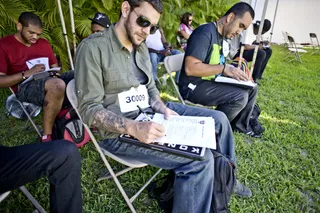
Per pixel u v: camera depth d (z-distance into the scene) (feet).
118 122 4.05
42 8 11.37
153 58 11.64
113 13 12.98
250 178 6.45
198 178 4.03
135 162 4.54
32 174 3.51
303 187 6.21
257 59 12.62
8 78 6.74
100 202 5.35
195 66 6.54
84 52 4.14
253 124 8.57
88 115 4.17
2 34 9.90
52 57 8.36
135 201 5.44
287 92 13.39
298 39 37.60
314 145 8.21
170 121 4.45
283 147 7.99
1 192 3.47
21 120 8.52
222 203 4.54
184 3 19.81
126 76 4.58
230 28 6.68
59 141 3.70
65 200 3.76
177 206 4.20
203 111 5.54
